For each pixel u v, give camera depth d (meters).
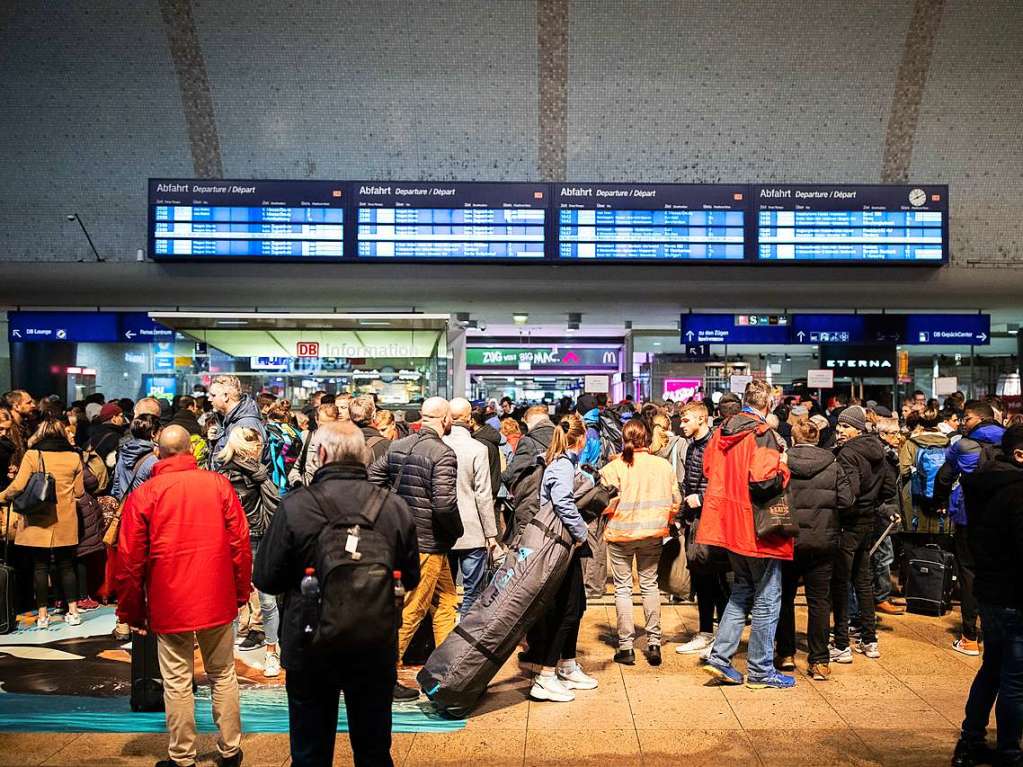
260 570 3.12
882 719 4.68
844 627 5.71
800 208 15.37
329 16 14.77
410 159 16.12
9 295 16.67
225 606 3.95
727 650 5.19
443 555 5.14
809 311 18.08
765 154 16.19
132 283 16.00
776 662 5.61
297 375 10.55
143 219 15.92
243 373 10.62
